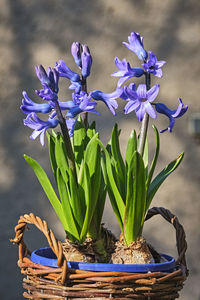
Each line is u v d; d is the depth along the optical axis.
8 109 3.01
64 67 1.15
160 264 0.99
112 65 2.98
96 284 0.95
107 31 3.00
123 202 1.09
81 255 1.09
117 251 1.09
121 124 2.97
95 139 1.07
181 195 2.97
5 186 3.01
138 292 0.96
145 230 2.97
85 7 3.01
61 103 1.11
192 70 3.00
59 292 0.97
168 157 2.98
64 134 1.08
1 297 2.96
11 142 3.01
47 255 1.15
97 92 1.09
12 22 3.03
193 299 2.95
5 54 3.02
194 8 3.02
